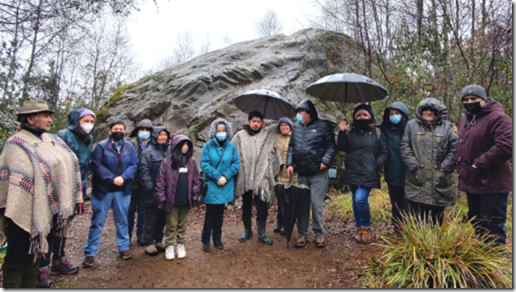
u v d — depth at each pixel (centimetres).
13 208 238
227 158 398
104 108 957
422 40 631
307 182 412
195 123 784
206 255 390
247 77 867
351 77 378
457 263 289
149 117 869
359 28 695
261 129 435
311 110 409
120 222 373
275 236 459
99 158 355
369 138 399
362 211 405
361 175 398
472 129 325
